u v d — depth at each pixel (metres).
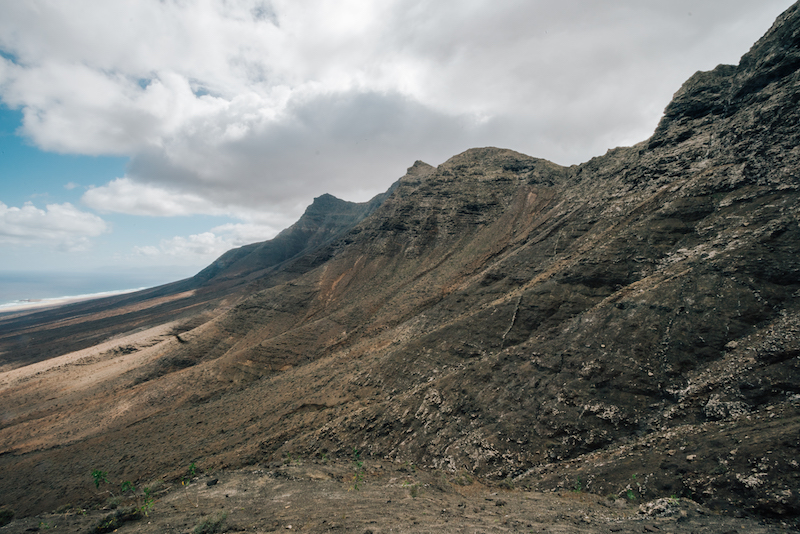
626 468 17.78
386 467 25.02
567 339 29.83
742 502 13.24
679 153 46.19
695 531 11.24
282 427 40.72
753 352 20.47
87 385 87.31
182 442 46.88
